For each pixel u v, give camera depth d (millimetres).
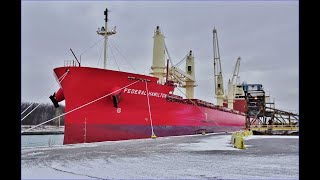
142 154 14727
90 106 26453
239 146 18281
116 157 13391
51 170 9695
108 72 27047
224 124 58969
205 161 12102
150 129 32344
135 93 30125
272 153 15445
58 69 26438
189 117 42969
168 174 9078
